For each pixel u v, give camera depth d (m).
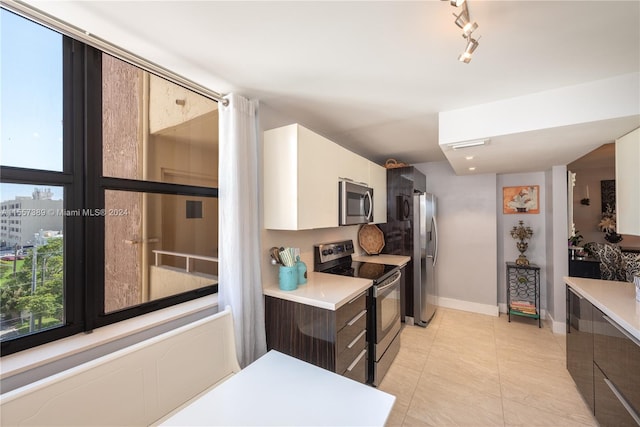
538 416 1.83
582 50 1.31
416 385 2.16
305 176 1.90
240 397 0.99
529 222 3.71
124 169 1.44
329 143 2.21
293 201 1.83
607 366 1.62
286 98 1.89
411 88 1.73
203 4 1.01
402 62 1.44
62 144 1.20
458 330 3.20
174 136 1.68
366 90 1.76
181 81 1.46
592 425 1.75
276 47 1.31
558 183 3.13
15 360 1.03
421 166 4.24
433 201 3.71
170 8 1.03
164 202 1.64
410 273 3.39
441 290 4.08
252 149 1.84
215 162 1.93
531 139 2.00
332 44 1.28
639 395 1.33
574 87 1.67
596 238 4.88
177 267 1.72
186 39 1.24
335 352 1.65
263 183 1.99
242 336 1.71
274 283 2.09
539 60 1.40
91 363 0.94
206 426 0.85
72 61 1.23
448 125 2.08
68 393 0.87
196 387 1.25
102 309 1.33
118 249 1.41
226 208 1.72
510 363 2.48
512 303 3.57
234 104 1.71
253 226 1.84
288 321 1.84
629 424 1.41
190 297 1.75
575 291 2.08
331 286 2.02
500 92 1.78
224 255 1.72
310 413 0.91
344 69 1.51
